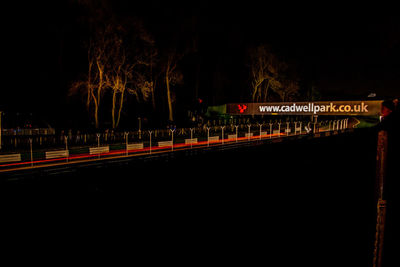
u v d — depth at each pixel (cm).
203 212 661
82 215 616
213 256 486
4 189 691
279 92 5066
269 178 948
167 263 470
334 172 1057
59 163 1543
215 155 1093
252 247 527
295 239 547
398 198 315
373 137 1836
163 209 669
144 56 3481
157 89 4450
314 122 3978
